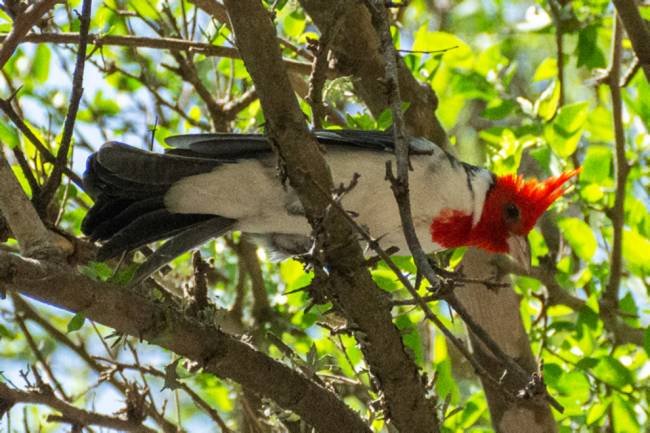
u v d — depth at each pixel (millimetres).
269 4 8695
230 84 12078
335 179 8695
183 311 7559
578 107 10891
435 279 6094
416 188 9047
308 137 6828
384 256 6125
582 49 11812
